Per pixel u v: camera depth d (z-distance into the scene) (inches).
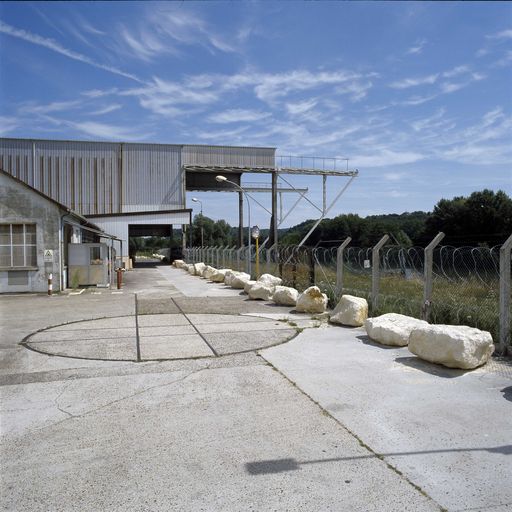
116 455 165.8
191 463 158.9
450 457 161.0
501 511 130.2
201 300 633.0
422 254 401.4
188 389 238.4
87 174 1959.9
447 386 236.2
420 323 334.0
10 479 150.4
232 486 144.1
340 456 162.2
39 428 190.9
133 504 135.4
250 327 409.7
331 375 258.2
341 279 512.4
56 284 761.0
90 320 462.6
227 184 2228.1
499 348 293.3
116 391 236.8
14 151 1902.1
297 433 181.6
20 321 459.5
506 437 176.2
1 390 239.8
